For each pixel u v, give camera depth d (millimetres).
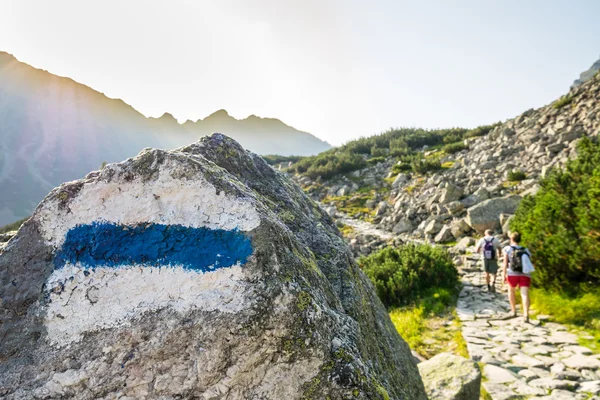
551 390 4367
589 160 8438
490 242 8883
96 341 1459
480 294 8625
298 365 1422
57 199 1657
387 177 26594
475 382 3928
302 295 1502
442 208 16125
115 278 1546
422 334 6762
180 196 1626
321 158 34438
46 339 1498
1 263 1611
